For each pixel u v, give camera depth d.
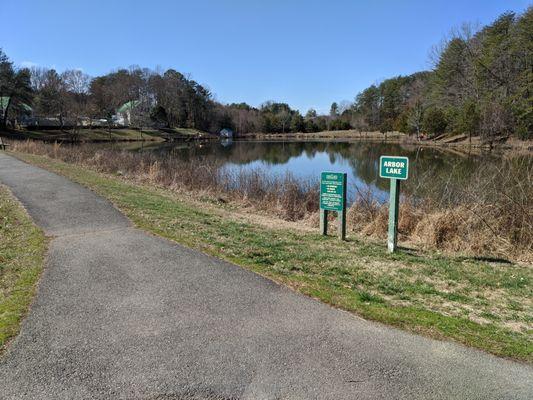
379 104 100.12
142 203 10.83
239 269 5.61
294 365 3.36
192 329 3.94
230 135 101.50
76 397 2.98
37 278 5.19
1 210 9.03
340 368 3.32
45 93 70.44
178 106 97.50
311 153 46.62
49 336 3.79
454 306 4.81
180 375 3.23
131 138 74.50
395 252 7.22
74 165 21.41
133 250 6.38
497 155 24.22
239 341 3.72
